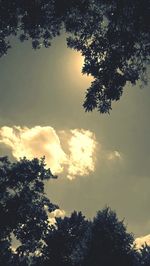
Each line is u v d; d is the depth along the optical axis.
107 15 17.05
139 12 15.30
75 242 30.78
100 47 17.30
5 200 37.91
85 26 17.98
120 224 27.08
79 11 17.31
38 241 38.12
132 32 16.23
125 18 16.05
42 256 30.50
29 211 37.91
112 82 16.81
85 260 26.47
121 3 15.69
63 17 17.77
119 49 16.94
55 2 16.28
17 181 38.00
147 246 33.41
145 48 16.56
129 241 26.55
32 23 17.44
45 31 18.67
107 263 25.97
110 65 16.81
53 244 30.55
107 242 26.19
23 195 37.72
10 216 36.47
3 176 37.97
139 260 32.84
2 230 37.12
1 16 17.05
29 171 38.41
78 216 32.62
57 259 29.78
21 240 37.91
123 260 25.81
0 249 38.19
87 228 30.22
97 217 27.56
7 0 16.67
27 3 16.75
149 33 15.84
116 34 16.53
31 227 37.66
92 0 17.05
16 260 38.78
